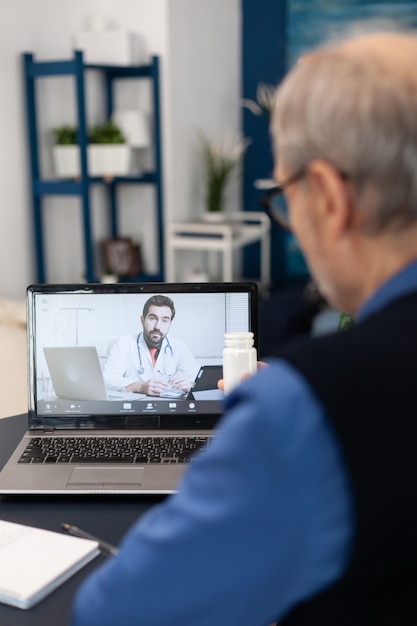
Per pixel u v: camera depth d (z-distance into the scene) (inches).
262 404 21.5
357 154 21.9
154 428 54.7
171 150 165.0
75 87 148.6
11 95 142.1
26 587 36.6
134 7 160.1
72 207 159.3
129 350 54.6
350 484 20.9
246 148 202.1
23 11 143.1
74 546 40.6
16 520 44.8
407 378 21.9
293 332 159.6
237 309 54.5
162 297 54.4
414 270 23.1
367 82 22.0
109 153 148.2
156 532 22.8
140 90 163.5
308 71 23.4
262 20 194.9
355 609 23.1
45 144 151.5
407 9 182.9
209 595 22.1
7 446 55.1
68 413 54.7
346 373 21.7
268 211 31.8
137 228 170.6
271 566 21.5
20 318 104.3
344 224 23.1
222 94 188.9
